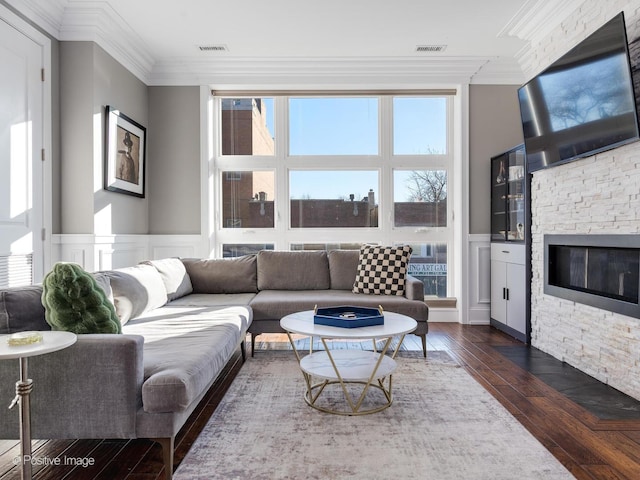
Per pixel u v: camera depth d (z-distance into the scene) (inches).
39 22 121.0
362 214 185.0
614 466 67.2
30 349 52.1
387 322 94.6
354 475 64.2
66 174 130.8
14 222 111.1
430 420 83.5
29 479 57.0
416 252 185.3
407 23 140.9
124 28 141.4
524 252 143.6
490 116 174.7
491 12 133.5
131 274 109.0
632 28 92.8
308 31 146.4
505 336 153.8
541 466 66.9
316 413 87.0
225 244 184.2
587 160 109.8
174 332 91.0
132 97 159.2
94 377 62.3
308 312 105.1
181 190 174.6
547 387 102.2
